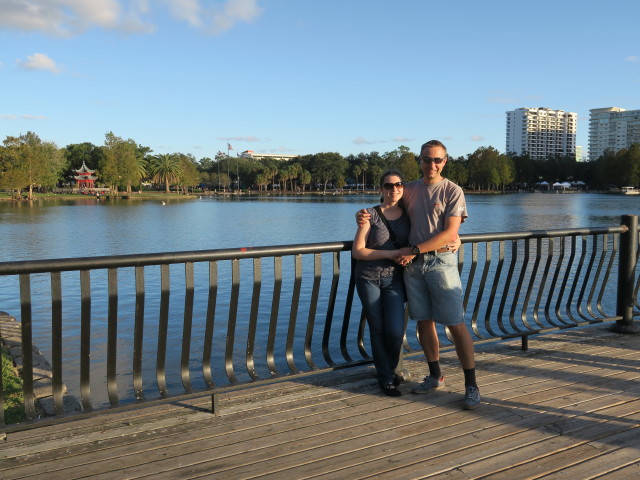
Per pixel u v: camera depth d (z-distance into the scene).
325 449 2.88
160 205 83.06
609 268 5.32
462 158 151.62
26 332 2.86
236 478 2.59
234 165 171.25
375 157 166.38
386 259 3.55
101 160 109.31
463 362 3.44
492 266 18.92
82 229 39.66
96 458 2.77
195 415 3.28
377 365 3.65
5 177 82.56
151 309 13.03
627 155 121.19
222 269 19.02
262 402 3.48
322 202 100.31
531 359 4.42
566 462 2.75
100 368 8.38
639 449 2.89
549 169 154.00
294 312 3.71
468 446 2.91
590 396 3.62
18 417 5.29
